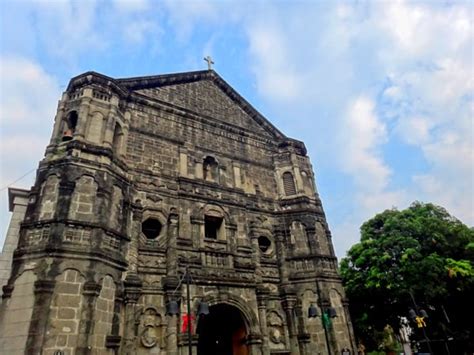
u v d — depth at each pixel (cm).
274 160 3052
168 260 2009
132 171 2184
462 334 2873
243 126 3064
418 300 2759
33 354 1362
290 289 2384
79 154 1892
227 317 2297
